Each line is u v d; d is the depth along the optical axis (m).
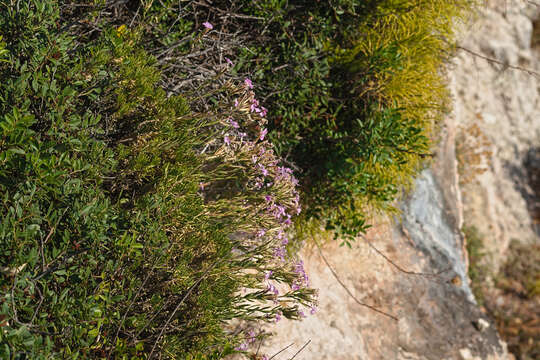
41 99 1.75
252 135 2.70
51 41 1.77
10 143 1.51
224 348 2.22
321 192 3.60
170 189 1.96
